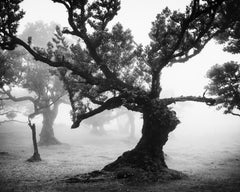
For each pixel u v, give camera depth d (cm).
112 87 1973
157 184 1606
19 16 1803
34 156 2856
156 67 1880
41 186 1595
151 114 1875
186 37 1934
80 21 1870
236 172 2148
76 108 2030
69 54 2066
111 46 2047
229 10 1998
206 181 1717
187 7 1728
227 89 2691
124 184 1588
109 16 1906
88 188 1500
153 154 1942
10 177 1941
